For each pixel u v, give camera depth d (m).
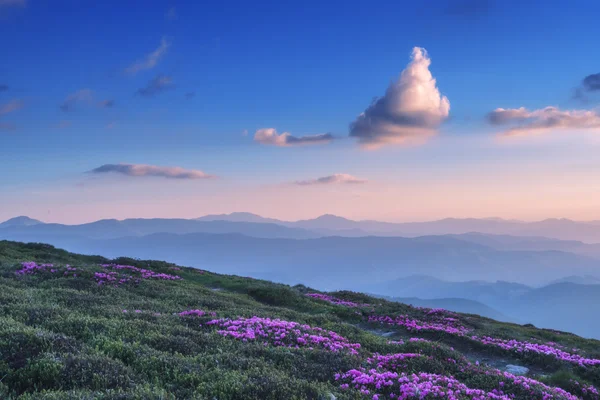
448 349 17.42
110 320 14.65
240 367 11.10
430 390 10.78
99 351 10.52
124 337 12.56
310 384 10.05
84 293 21.61
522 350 23.50
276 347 14.34
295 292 38.66
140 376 9.28
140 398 7.70
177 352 11.90
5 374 8.47
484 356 23.66
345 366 12.96
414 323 29.23
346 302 38.34
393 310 35.78
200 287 33.66
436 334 27.00
